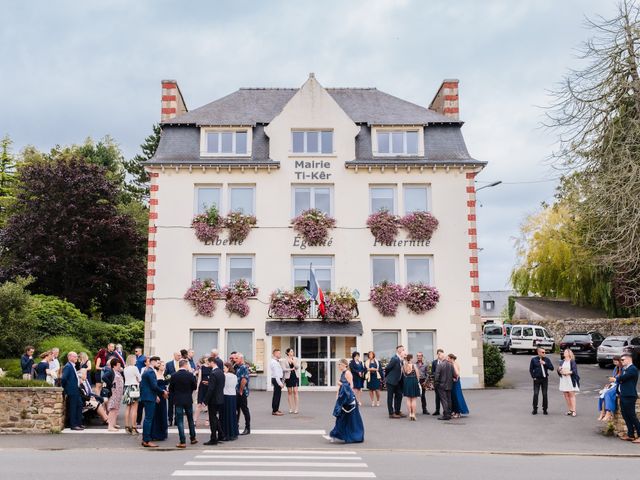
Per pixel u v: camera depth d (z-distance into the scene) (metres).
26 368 21.41
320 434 16.77
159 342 28.30
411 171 29.81
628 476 11.66
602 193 25.34
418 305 28.59
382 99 33.41
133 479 10.80
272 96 33.56
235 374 16.39
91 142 56.25
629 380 16.17
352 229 29.39
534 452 14.63
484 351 29.39
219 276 29.05
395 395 19.73
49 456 13.41
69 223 34.34
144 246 37.62
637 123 24.92
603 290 45.03
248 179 29.56
